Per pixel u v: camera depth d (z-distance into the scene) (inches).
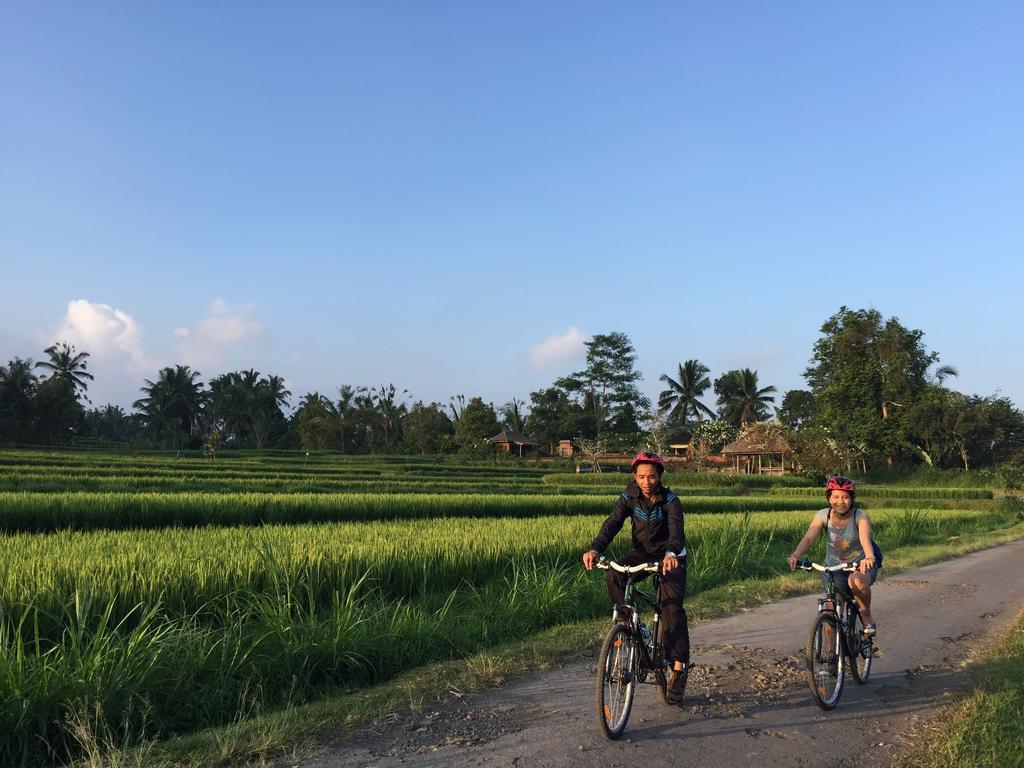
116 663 227.3
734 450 2655.0
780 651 316.5
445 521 731.4
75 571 333.7
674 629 230.4
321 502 908.6
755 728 221.8
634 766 190.5
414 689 255.3
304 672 267.7
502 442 3358.8
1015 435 2603.3
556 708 237.0
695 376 3390.7
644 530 230.8
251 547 422.3
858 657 272.7
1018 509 1526.8
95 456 2116.1
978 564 648.4
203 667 248.5
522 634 352.2
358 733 213.8
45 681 209.8
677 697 234.7
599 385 3809.1
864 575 255.8
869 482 2549.2
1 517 724.0
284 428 3850.9
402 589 423.8
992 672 277.1
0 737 195.8
